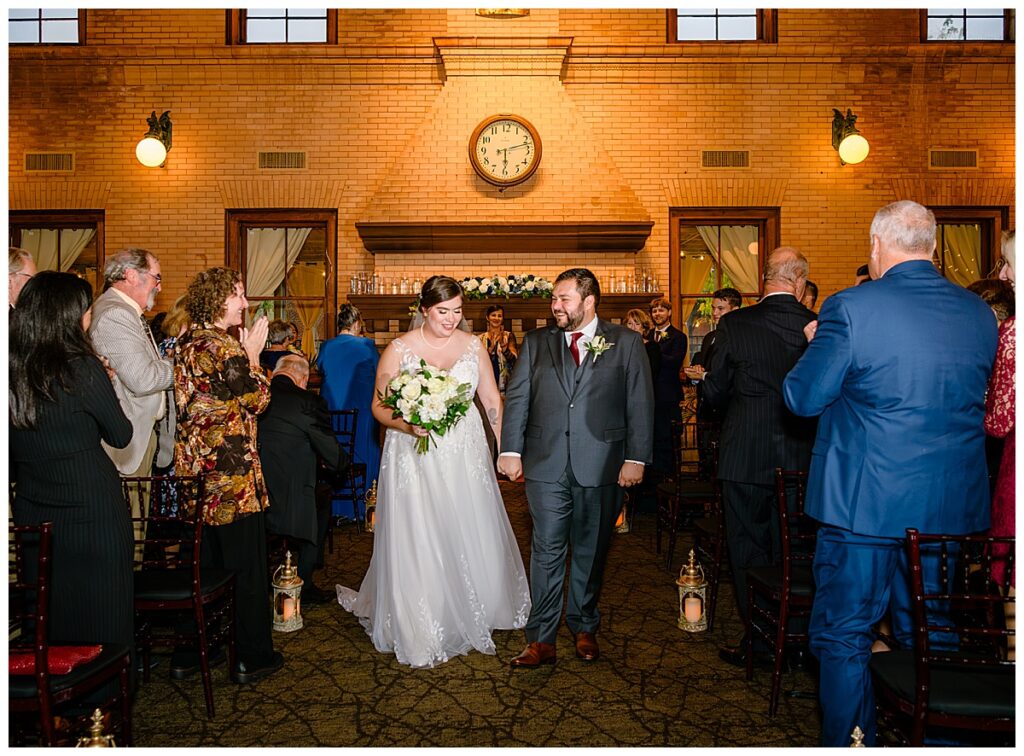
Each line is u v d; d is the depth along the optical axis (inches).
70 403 102.7
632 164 370.6
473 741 111.7
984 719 80.8
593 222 348.5
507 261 363.9
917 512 91.4
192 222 368.2
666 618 165.6
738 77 369.4
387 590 145.2
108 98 366.9
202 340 129.6
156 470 157.2
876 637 112.4
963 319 93.7
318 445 164.6
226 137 368.5
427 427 135.2
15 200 367.2
